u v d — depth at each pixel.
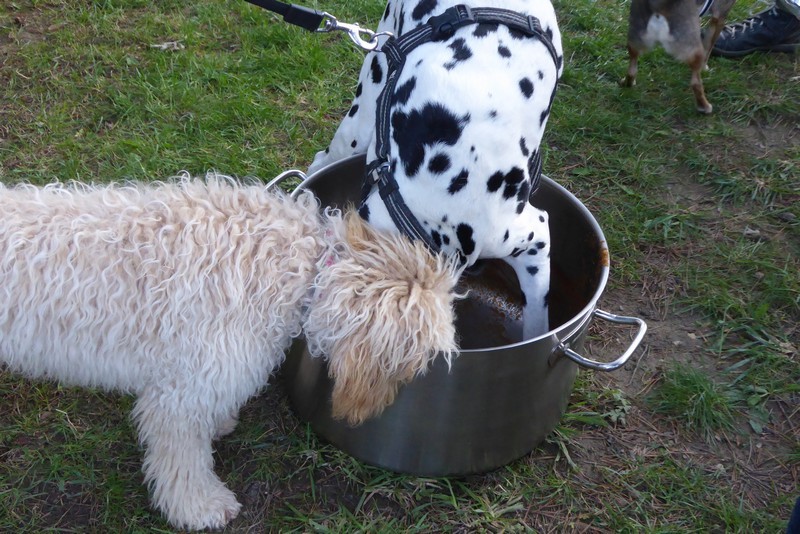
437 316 1.79
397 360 1.79
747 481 2.46
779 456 2.54
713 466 2.49
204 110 3.58
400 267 1.83
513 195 2.03
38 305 1.79
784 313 3.01
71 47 3.89
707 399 2.63
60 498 2.23
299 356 2.21
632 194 3.48
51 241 1.79
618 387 2.72
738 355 2.86
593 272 2.52
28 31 3.99
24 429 2.38
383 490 2.32
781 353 2.85
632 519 2.33
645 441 2.55
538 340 2.02
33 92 3.60
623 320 2.27
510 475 2.41
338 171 2.60
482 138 1.90
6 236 1.78
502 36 1.99
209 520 2.17
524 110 1.97
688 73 4.22
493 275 2.80
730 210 3.45
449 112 1.89
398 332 1.77
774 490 2.43
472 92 1.90
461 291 2.80
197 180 2.03
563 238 2.72
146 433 2.06
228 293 1.80
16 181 3.15
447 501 2.31
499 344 2.76
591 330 2.92
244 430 2.46
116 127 3.48
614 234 3.30
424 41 2.03
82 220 1.82
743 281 3.11
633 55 3.96
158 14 4.19
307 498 2.30
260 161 3.37
